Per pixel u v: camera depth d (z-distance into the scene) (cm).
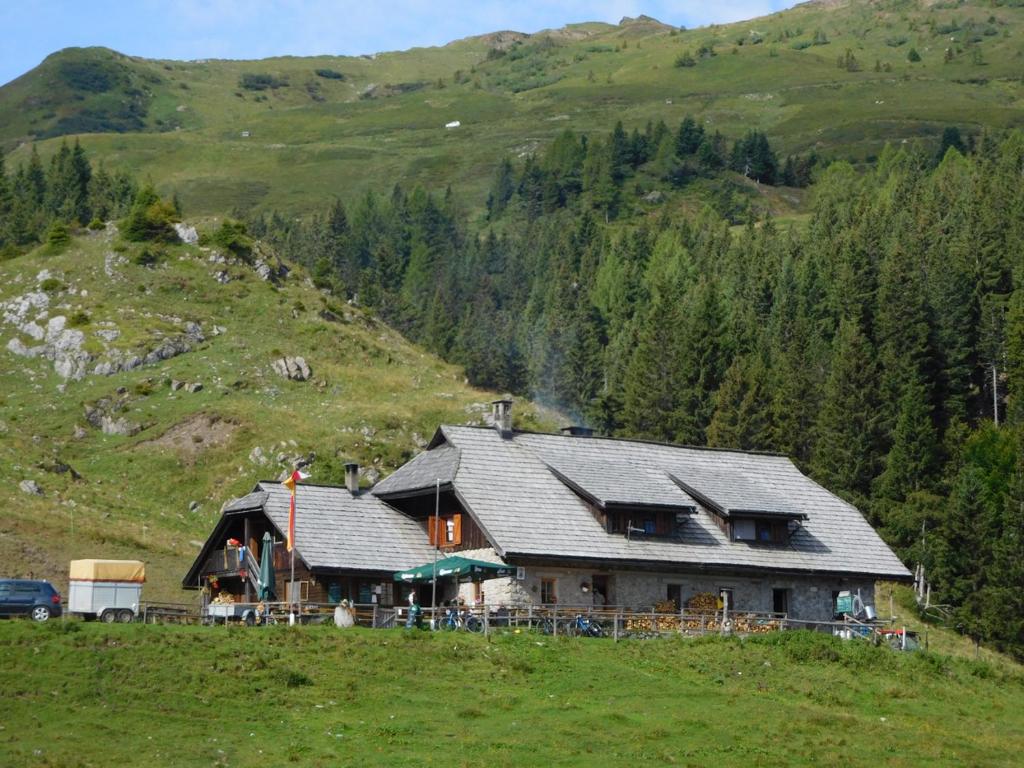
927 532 10850
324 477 11600
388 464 12119
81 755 4409
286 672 5269
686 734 5119
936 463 11594
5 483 9881
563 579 6938
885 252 16788
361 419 12706
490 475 7281
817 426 12238
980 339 13588
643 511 7262
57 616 6081
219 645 5491
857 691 6103
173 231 16538
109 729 4659
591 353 16975
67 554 8812
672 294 18050
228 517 7319
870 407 12044
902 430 11556
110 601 6191
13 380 13775
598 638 6300
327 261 18038
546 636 6172
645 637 6506
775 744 5134
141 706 4881
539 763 4634
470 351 18062
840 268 15738
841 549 7862
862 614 7619
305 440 12000
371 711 5084
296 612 6388
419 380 14825
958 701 6234
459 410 13400
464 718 5088
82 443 12419
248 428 12188
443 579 7100
